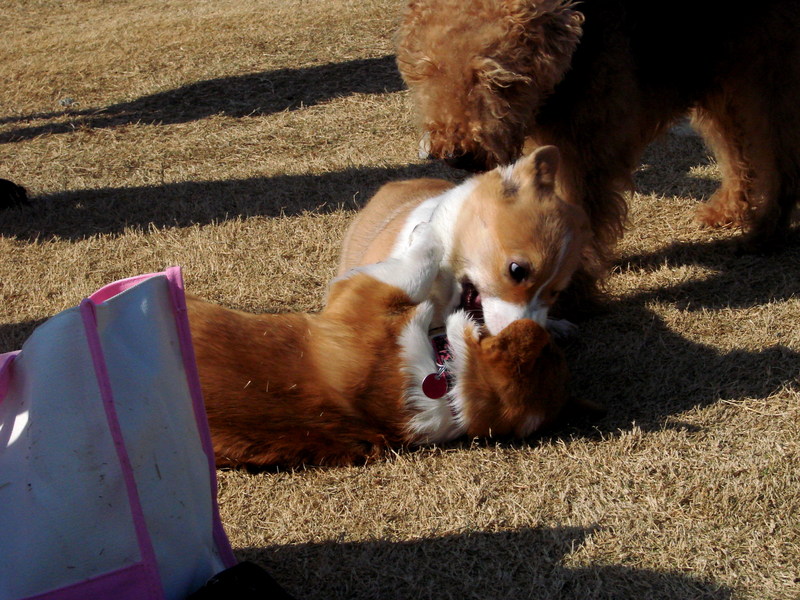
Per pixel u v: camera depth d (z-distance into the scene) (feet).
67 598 5.89
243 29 29.37
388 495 8.54
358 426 9.02
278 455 8.93
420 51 10.48
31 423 6.13
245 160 18.80
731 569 7.41
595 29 10.78
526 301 9.73
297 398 8.85
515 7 9.98
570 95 10.99
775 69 12.32
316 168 17.85
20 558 5.87
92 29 33.22
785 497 8.18
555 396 9.16
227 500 8.61
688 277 12.87
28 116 23.22
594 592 7.21
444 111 10.29
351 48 26.09
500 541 7.85
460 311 9.64
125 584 6.01
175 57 27.09
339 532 8.07
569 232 9.82
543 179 10.00
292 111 21.67
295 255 14.19
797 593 7.11
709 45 12.21
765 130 12.71
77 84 25.59
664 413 9.64
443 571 7.53
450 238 10.13
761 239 13.28
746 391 9.91
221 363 8.84
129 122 21.91
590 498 8.34
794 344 10.73
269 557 7.82
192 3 36.96
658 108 12.21
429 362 9.02
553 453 9.05
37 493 5.97
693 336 11.23
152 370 6.54
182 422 6.68
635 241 14.26
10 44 32.01
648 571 7.42
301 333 9.12
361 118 20.76
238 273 13.61
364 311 9.12
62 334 6.33
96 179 18.28
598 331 11.61
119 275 13.75
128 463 6.09
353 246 12.65
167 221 15.75
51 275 13.84
